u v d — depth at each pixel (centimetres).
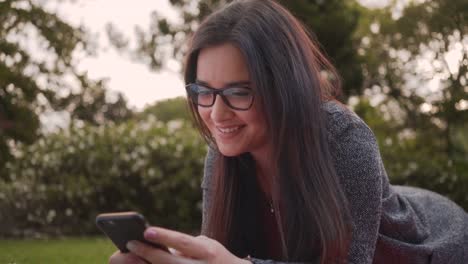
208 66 168
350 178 180
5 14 510
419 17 612
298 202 177
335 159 181
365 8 759
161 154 562
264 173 194
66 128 596
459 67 594
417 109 658
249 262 160
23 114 544
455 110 602
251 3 173
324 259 175
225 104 168
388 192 210
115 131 596
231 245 203
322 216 172
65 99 568
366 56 721
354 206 180
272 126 168
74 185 550
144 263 157
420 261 212
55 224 557
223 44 166
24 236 540
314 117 172
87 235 553
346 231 176
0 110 538
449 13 584
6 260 344
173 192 559
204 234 207
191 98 179
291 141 171
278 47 168
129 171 559
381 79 704
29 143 576
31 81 534
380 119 714
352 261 178
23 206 553
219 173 198
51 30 534
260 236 207
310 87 171
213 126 175
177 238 149
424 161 566
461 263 226
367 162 180
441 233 229
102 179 556
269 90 166
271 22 170
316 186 173
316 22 705
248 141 173
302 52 173
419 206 234
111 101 763
